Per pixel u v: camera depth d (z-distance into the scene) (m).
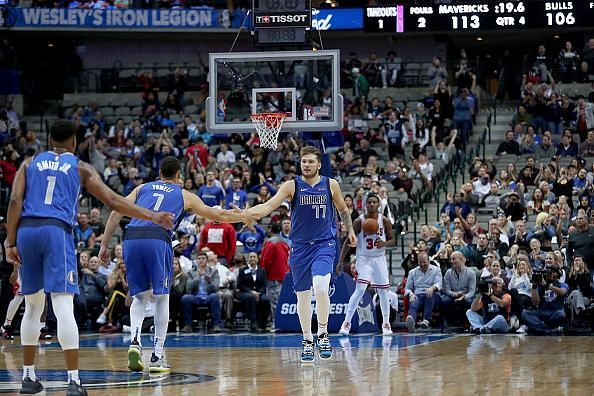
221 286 25.34
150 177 34.62
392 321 24.67
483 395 9.73
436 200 32.31
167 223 10.46
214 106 26.03
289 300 24.31
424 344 18.61
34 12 44.03
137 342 12.86
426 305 23.98
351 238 14.67
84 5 44.88
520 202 28.92
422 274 24.33
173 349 17.84
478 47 48.84
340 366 13.54
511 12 39.88
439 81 38.78
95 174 10.45
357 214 27.45
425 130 36.66
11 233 10.20
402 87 42.59
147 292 13.11
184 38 46.84
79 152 36.25
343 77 43.03
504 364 13.71
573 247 24.69
